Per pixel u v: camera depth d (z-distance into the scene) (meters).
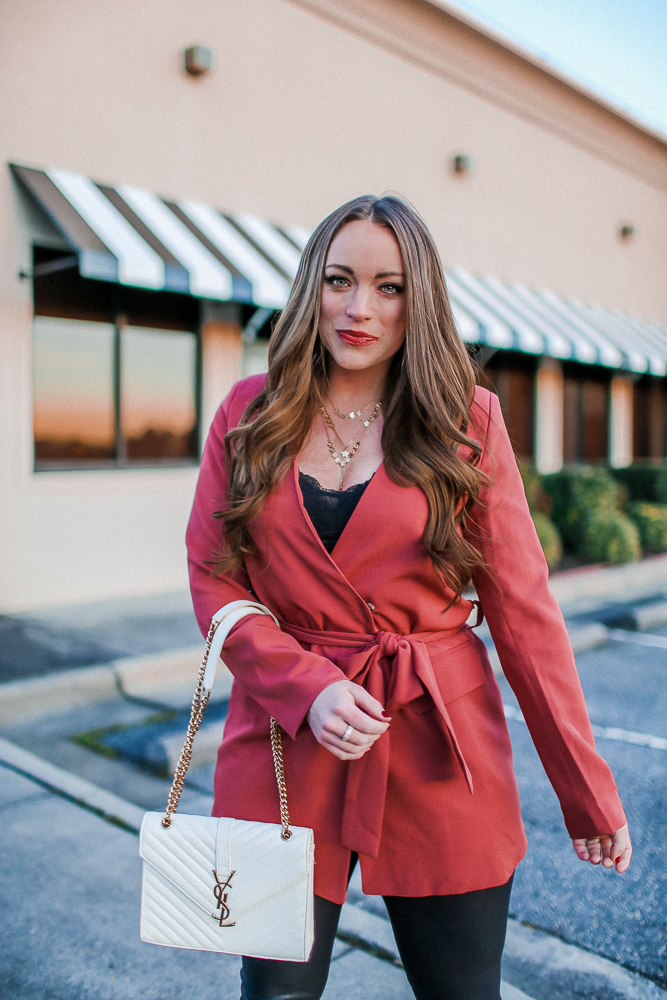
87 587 7.50
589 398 14.23
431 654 1.26
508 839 1.25
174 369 8.30
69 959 2.39
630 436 15.35
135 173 7.57
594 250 14.12
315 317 1.26
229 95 8.26
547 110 12.51
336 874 1.23
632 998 2.26
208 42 8.02
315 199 9.19
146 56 7.57
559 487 10.19
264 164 8.64
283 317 1.30
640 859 3.13
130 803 3.41
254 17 8.40
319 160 9.20
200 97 8.02
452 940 1.22
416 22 10.07
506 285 11.96
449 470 1.18
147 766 3.82
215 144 8.18
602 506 10.00
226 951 1.17
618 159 14.39
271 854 1.17
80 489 7.42
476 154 11.41
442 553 1.20
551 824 3.44
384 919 2.63
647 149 14.95
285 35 8.71
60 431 7.48
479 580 1.27
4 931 2.51
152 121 7.67
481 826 1.22
